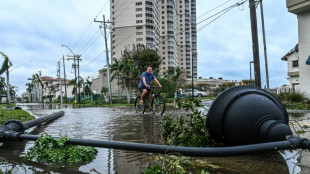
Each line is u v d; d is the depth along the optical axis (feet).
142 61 106.83
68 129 20.35
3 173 8.28
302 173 7.92
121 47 353.92
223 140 10.43
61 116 36.76
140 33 346.33
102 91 285.23
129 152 11.19
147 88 31.68
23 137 12.31
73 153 9.89
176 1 507.71
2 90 303.07
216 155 8.07
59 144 10.43
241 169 8.45
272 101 10.65
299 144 8.34
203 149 8.21
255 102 9.91
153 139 14.37
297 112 35.27
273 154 10.37
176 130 12.07
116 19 357.00
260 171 8.21
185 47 504.84
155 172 6.85
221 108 10.21
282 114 10.30
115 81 312.09
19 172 8.53
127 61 112.27
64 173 8.36
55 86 394.52
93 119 29.68
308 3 56.80
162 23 419.74
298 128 17.60
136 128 19.79
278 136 8.84
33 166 9.26
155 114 33.86
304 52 62.23
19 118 30.76
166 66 411.13
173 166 7.52
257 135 9.55
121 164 9.25
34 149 10.71
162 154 9.24
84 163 9.54
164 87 91.20
